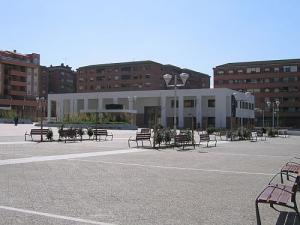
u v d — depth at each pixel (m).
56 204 8.13
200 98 80.88
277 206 8.26
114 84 127.25
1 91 110.38
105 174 12.70
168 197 9.12
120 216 7.23
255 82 116.50
